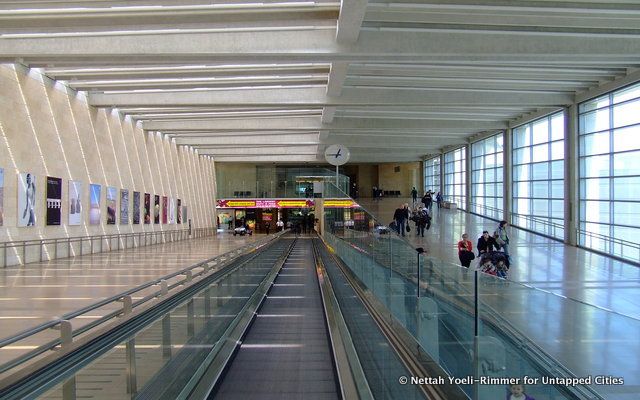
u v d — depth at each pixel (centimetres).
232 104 2061
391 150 4125
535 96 2102
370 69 1708
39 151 1825
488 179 3170
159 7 1192
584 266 1584
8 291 1066
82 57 1442
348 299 719
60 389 264
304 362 629
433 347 493
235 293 816
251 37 1380
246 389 525
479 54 1378
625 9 1193
